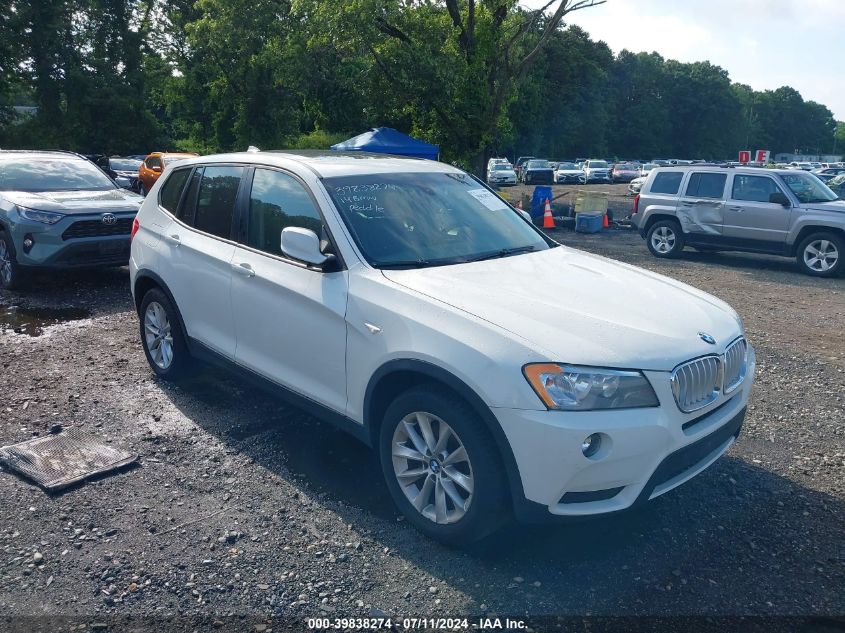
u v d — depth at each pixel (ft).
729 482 13.99
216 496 13.06
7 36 120.47
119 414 16.78
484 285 12.28
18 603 10.05
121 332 24.06
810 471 14.53
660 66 343.87
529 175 157.58
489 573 10.88
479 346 10.60
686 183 45.91
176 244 17.13
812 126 458.50
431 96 61.00
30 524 12.04
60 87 128.77
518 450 10.17
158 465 14.24
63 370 19.94
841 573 11.05
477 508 10.75
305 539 11.71
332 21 61.67
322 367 13.26
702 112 350.23
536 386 10.09
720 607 10.18
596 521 11.36
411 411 11.57
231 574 10.75
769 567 11.18
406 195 14.80
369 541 11.69
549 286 12.57
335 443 15.35
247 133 115.85
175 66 136.67
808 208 40.81
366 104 70.64
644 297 12.57
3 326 24.80
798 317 29.22
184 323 17.22
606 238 57.47
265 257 14.61
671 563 11.23
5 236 29.94
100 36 131.75
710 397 11.40
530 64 62.39
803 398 18.90
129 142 133.49
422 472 11.73
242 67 111.55
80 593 10.28
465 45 61.82
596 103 284.20
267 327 14.42
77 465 14.05
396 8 62.49
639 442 10.19
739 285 37.04
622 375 10.26
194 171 17.67
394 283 12.25
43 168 34.04
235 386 18.69
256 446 15.15
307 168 14.64
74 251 29.37
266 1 106.42
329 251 13.34
